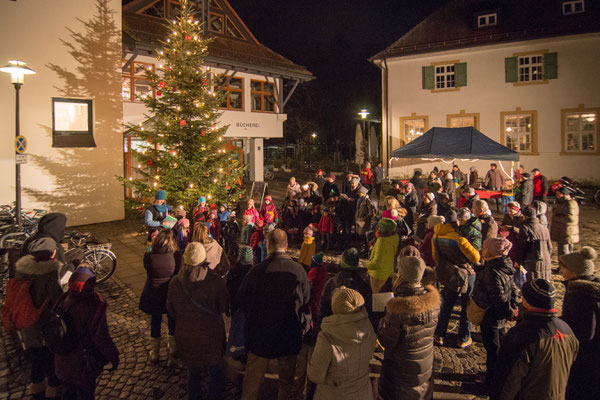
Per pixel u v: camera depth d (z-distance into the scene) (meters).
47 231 4.72
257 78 21.59
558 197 7.71
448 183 12.34
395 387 3.04
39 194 12.38
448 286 4.96
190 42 10.47
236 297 3.86
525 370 2.71
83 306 3.31
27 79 12.00
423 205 8.08
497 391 2.85
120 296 7.12
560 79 19.36
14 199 11.93
